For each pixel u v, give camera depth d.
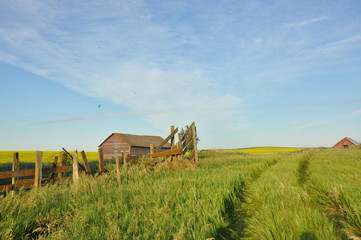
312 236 4.22
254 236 4.94
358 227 5.27
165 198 6.82
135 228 4.84
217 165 17.91
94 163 20.47
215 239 4.89
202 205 6.38
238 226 5.96
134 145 46.84
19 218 6.16
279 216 5.25
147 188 8.77
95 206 6.64
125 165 13.84
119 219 5.49
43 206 7.19
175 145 16.08
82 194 8.95
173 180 10.20
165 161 14.68
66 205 7.46
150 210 6.15
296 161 21.28
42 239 5.09
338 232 5.07
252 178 12.20
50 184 11.08
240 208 7.46
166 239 4.45
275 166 17.83
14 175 10.36
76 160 11.84
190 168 14.31
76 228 5.14
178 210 6.10
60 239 4.77
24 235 5.69
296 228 4.60
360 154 26.06
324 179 9.95
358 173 11.95
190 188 8.14
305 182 11.10
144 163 15.06
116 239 4.34
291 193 7.76
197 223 5.05
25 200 7.90
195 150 16.25
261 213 5.86
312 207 7.12
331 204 7.26
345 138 64.44
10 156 39.66
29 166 17.75
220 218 5.88
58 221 6.14
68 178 12.59
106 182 10.87
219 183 9.05
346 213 6.30
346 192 7.05
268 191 8.17
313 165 17.28
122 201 7.15
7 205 6.79
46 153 48.38
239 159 24.48
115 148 47.81
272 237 4.46
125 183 11.00
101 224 5.18
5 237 5.10
